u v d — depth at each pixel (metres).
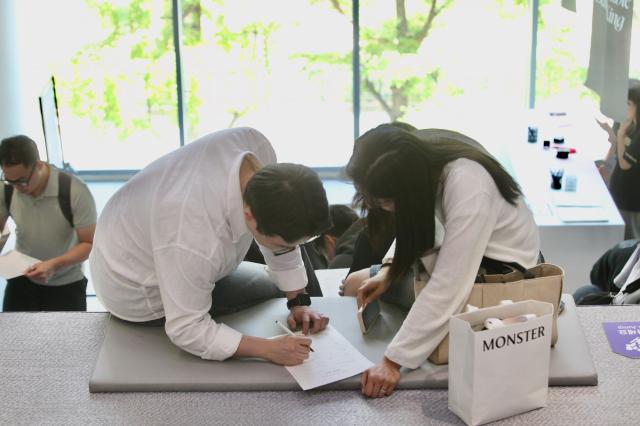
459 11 8.48
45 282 3.56
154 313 2.35
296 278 2.42
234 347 2.14
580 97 8.66
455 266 1.99
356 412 2.03
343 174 2.03
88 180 8.80
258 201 1.85
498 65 8.65
